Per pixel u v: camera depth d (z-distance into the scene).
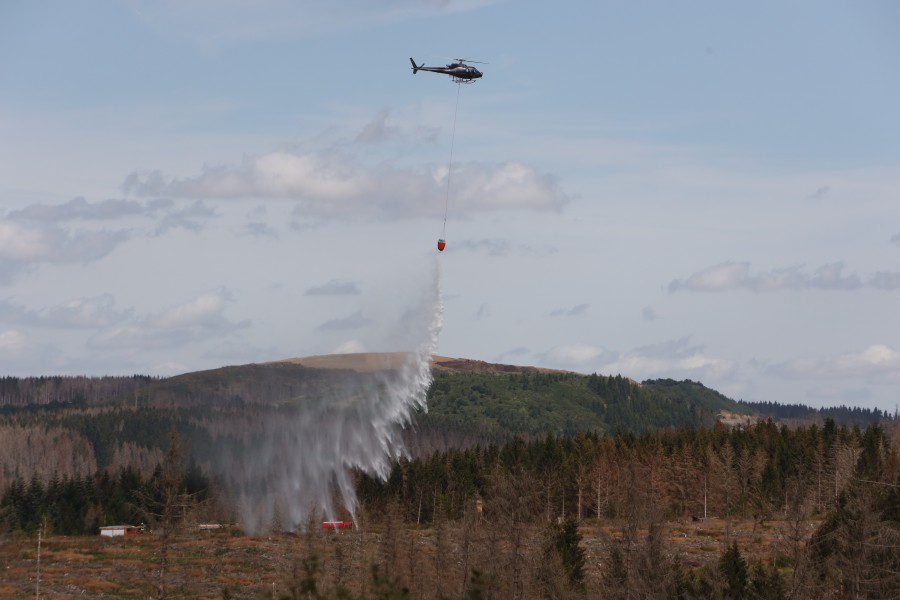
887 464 154.62
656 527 101.25
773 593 89.81
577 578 105.38
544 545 104.56
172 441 100.44
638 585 94.88
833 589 90.25
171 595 117.75
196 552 154.38
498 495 122.56
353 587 101.25
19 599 116.44
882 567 87.75
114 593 122.25
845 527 90.94
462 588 101.00
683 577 99.00
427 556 119.50
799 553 89.38
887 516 98.81
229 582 128.62
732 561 94.19
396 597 79.38
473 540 106.75
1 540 155.88
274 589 110.56
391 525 113.31
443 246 135.38
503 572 98.12
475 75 138.12
